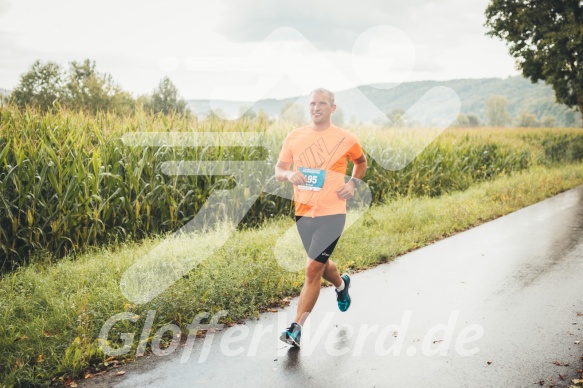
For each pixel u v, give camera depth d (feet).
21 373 10.80
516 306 16.06
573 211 36.70
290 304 16.34
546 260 22.26
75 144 23.86
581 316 15.06
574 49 97.35
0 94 26.11
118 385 10.96
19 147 21.50
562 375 11.18
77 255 20.88
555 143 88.63
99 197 22.49
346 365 11.93
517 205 39.42
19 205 20.77
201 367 11.85
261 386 10.91
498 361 12.00
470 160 53.52
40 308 14.26
